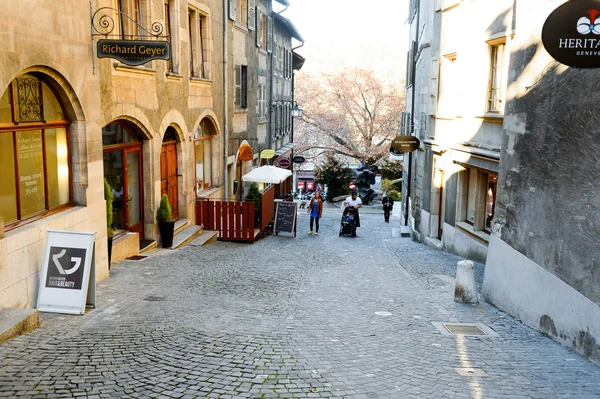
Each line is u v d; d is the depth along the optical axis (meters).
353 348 6.96
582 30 6.51
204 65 19.38
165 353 6.36
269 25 30.02
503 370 6.23
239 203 18.39
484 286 10.46
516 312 8.94
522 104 8.95
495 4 12.59
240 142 24.23
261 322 8.12
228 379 5.62
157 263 12.90
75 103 9.84
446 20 16.41
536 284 8.21
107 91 11.87
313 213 22.52
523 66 8.95
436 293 10.91
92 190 10.40
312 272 13.12
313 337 7.41
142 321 7.79
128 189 13.98
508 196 9.44
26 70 8.37
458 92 15.12
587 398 5.39
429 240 18.94
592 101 6.77
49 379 5.39
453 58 16.11
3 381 5.28
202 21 19.08
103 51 10.17
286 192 35.44
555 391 5.56
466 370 6.19
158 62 14.70
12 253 7.84
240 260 14.34
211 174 21.17
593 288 6.64
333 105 49.84
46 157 9.32
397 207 41.94
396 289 11.28
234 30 22.80
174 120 16.08
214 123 20.45
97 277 10.60
